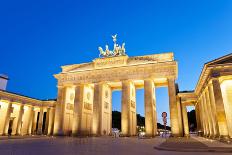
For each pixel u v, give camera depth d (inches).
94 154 706.8
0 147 1008.9
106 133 2704.2
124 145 1146.0
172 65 2369.6
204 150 820.6
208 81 1761.8
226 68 1609.3
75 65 2918.3
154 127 2463.1
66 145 1138.7
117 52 2773.1
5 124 2632.9
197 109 2797.7
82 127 2652.6
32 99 3083.2
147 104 2353.6
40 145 1140.5
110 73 2628.0
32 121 3147.1
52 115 3137.3
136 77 2488.9
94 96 2608.3
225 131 1512.1
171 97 2292.1
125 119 2383.1
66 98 2861.7
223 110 1549.0
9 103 2706.7
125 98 2455.7
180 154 703.7
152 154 708.7
